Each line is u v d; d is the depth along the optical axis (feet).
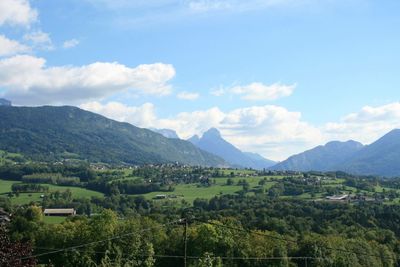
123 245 362.74
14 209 480.64
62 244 376.48
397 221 471.21
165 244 384.27
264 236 382.83
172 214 522.88
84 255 342.23
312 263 361.51
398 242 410.52
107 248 356.38
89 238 367.66
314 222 449.06
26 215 443.32
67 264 348.18
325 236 390.42
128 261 343.67
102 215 378.12
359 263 370.32
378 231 428.97
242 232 384.47
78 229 383.86
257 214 490.49
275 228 420.77
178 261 376.68
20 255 104.37
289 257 361.30
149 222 402.11
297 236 401.70
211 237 365.81
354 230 432.66
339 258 357.61
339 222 456.04
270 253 366.63
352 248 370.12
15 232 389.60
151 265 355.56
